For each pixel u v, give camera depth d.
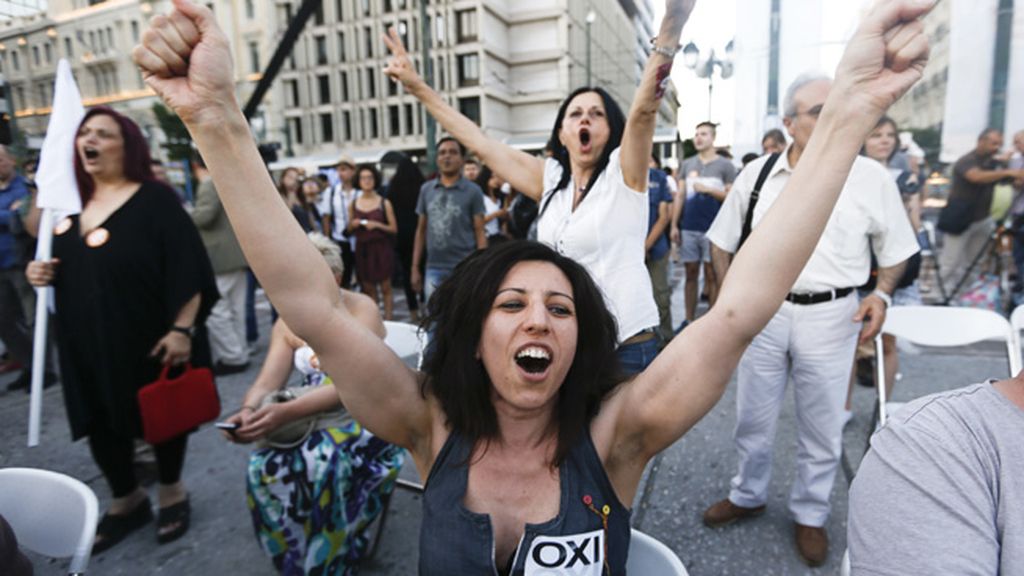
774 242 0.98
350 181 6.64
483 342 1.07
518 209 3.85
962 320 2.66
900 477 0.85
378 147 45.16
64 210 2.36
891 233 2.18
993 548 0.78
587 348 1.12
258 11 33.44
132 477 2.56
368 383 1.11
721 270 2.49
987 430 0.83
